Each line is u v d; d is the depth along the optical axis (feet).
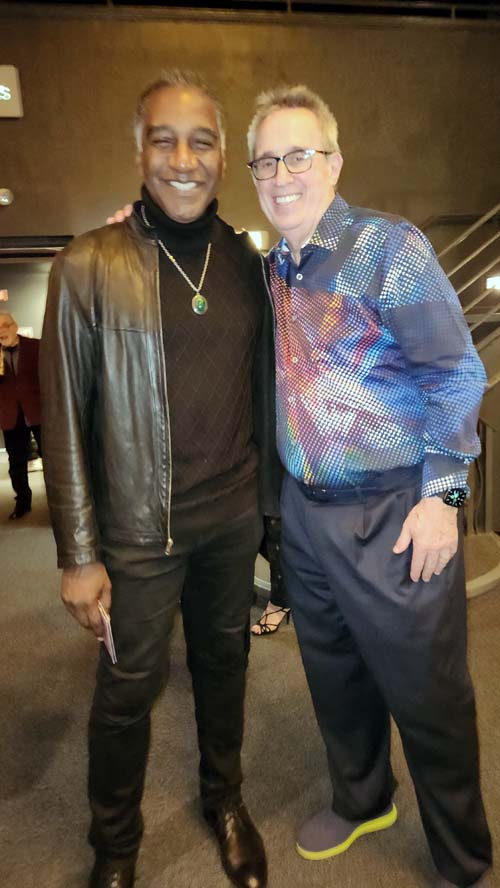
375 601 3.75
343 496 3.83
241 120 17.66
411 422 3.67
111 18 16.49
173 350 3.71
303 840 4.74
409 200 19.25
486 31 18.38
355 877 4.52
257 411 4.45
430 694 3.84
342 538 3.77
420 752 4.02
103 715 4.07
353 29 17.69
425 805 4.18
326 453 3.75
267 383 4.36
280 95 3.62
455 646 3.85
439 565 3.60
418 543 3.54
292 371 3.84
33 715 6.65
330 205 3.63
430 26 18.04
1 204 17.20
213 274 3.86
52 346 3.51
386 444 3.67
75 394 3.57
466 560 9.39
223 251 3.98
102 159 17.33
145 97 3.60
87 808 5.34
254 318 4.06
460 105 18.84
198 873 4.61
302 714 6.41
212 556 4.29
